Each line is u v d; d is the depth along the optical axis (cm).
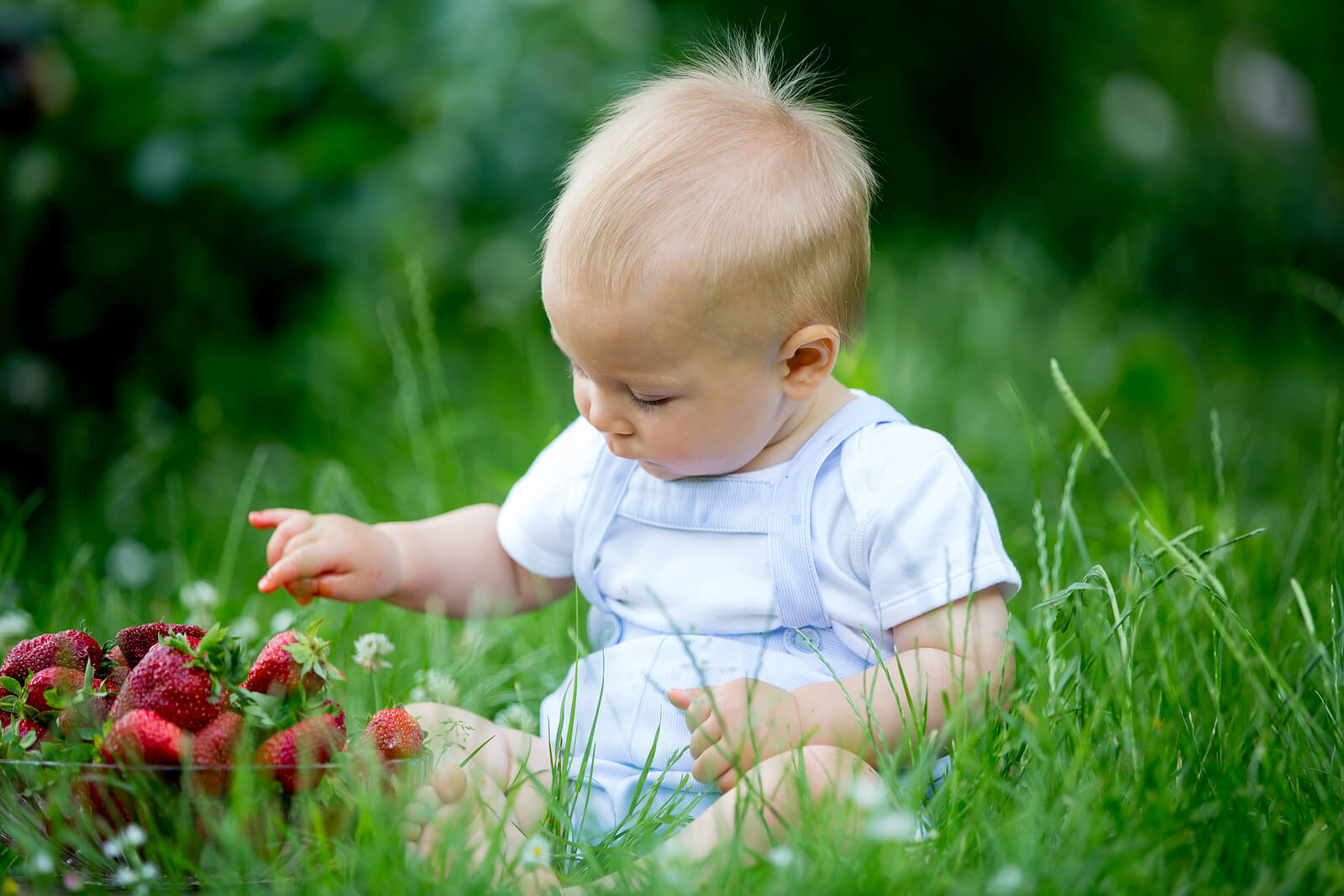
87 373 456
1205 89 919
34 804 140
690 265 172
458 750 167
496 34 492
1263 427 462
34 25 432
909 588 178
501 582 216
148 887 133
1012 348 477
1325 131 948
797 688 171
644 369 176
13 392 404
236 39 488
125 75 473
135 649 154
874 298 499
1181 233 802
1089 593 196
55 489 392
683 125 186
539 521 210
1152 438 328
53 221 450
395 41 500
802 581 184
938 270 559
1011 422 389
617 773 176
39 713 146
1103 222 786
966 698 171
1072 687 173
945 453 187
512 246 496
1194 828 146
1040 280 598
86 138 461
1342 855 149
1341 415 301
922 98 775
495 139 487
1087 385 436
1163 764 160
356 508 298
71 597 267
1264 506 355
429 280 484
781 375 183
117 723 135
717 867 137
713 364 177
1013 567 180
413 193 484
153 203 468
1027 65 803
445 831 138
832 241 186
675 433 180
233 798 131
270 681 144
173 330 466
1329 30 977
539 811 168
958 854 139
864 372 351
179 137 464
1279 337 666
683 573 189
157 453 391
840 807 144
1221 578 233
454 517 216
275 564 197
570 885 146
